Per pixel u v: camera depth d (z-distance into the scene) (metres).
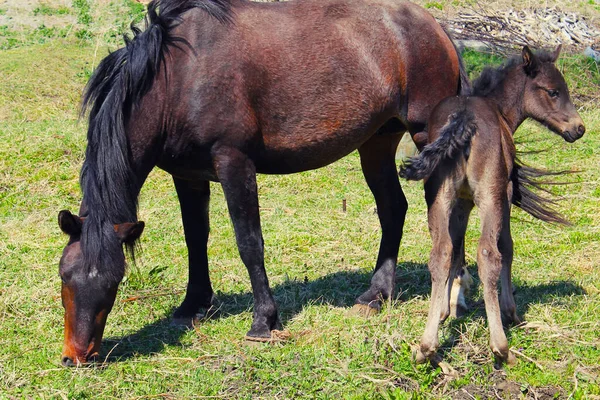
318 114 5.37
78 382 4.72
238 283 6.56
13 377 4.83
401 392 4.46
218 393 4.60
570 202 8.33
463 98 5.09
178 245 7.48
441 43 5.84
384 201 6.11
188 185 5.70
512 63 5.73
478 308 5.67
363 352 4.95
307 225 7.95
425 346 4.68
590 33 16.80
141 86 5.03
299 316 5.74
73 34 16.62
